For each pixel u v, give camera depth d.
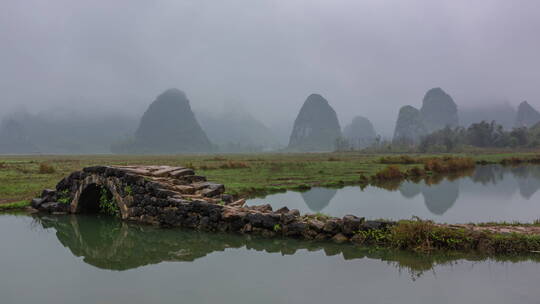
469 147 136.88
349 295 5.71
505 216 13.11
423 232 8.15
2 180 22.47
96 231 10.71
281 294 5.75
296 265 7.30
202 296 5.68
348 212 13.80
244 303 5.39
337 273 6.78
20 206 14.05
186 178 13.13
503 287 6.03
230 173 30.59
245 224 9.99
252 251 8.40
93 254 8.41
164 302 5.46
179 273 6.87
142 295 5.75
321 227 9.17
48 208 13.40
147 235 10.02
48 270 7.15
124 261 7.77
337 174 30.25
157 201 11.18
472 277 6.51
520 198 17.78
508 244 7.76
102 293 5.85
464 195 18.89
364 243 8.68
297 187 21.48
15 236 10.20
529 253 7.68
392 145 162.62
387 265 7.24
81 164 45.47
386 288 6.00
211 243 9.15
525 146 135.62
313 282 6.30
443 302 5.42
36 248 8.97
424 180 27.12
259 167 39.50
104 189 12.95
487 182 25.66
